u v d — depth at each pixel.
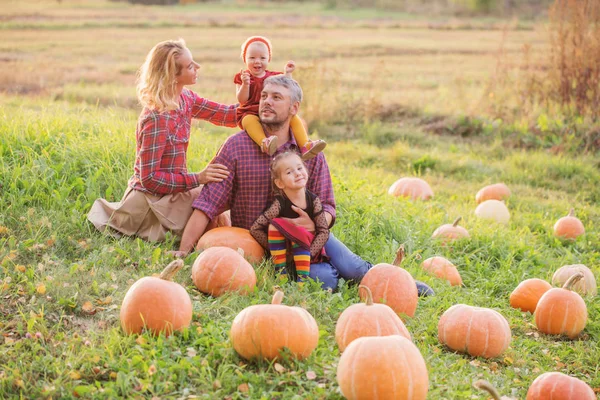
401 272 5.60
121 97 15.84
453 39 32.47
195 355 4.36
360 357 4.02
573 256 8.31
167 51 5.58
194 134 9.68
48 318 4.78
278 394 4.05
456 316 5.34
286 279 5.60
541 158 12.79
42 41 26.98
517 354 5.45
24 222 6.08
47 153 7.21
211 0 55.09
